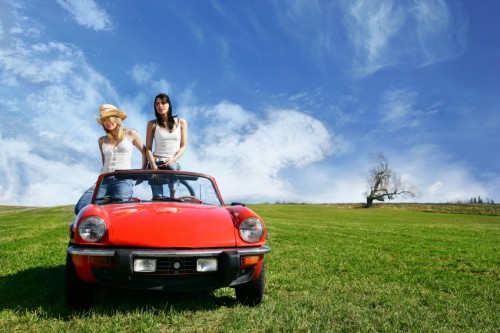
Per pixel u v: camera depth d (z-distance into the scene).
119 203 4.73
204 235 3.96
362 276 7.11
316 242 12.77
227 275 3.84
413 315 4.24
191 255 3.77
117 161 5.81
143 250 3.74
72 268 3.88
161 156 6.30
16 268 6.84
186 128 6.53
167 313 3.92
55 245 10.18
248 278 4.12
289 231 16.62
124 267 3.62
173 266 3.77
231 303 4.46
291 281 6.24
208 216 4.26
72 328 3.43
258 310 4.04
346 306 4.43
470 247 12.75
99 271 3.78
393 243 13.23
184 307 4.15
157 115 6.24
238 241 4.07
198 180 5.32
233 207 4.66
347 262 8.70
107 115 5.54
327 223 25.50
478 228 22.86
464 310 4.61
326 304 4.45
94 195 4.87
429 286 6.48
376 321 3.92
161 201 4.95
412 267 8.45
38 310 3.97
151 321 3.56
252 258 4.05
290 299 4.74
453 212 71.81
